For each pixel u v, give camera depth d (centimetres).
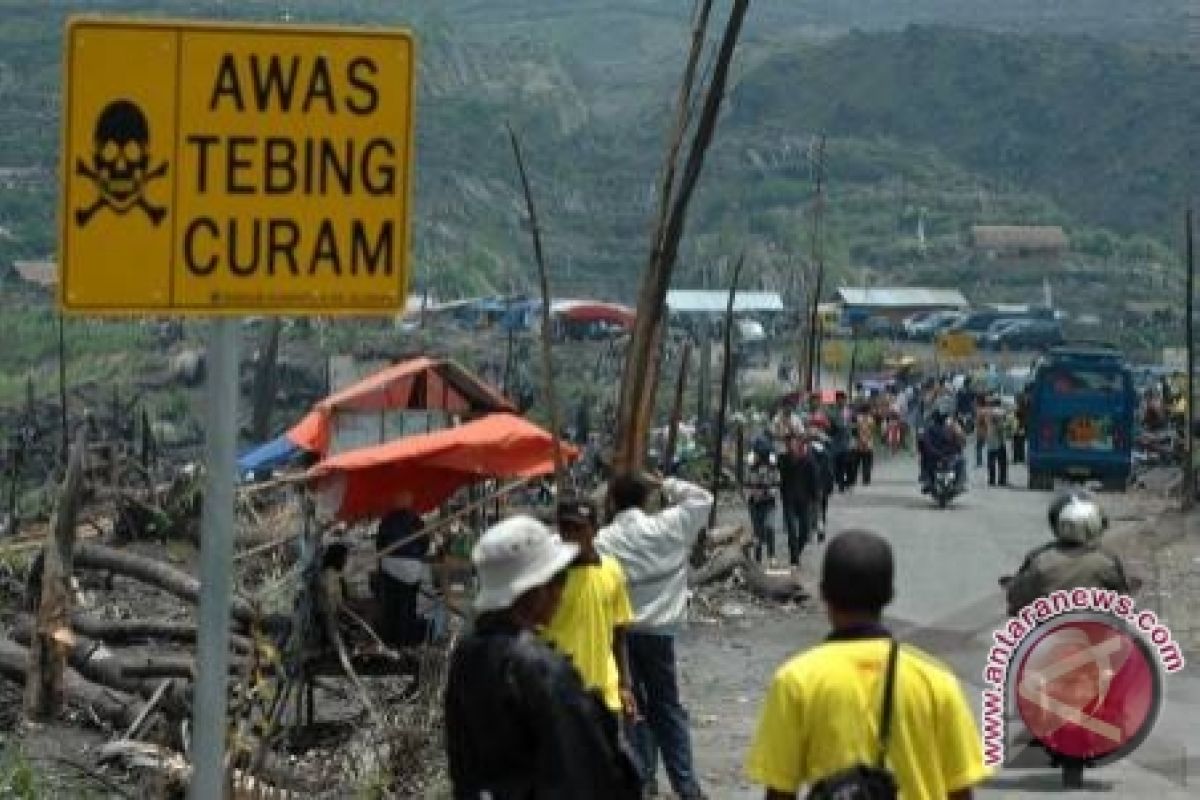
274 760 1642
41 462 4591
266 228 681
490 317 10994
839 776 718
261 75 680
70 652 1853
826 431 4200
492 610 790
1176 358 13362
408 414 2597
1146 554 3491
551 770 766
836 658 750
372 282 690
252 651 1789
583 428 4753
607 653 1252
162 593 2639
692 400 7531
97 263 670
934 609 2761
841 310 14812
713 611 2747
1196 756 1667
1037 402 5125
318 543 1845
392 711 1734
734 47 1480
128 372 8819
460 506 2452
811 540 3634
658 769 1655
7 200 18338
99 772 1625
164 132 674
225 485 671
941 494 4441
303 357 7975
